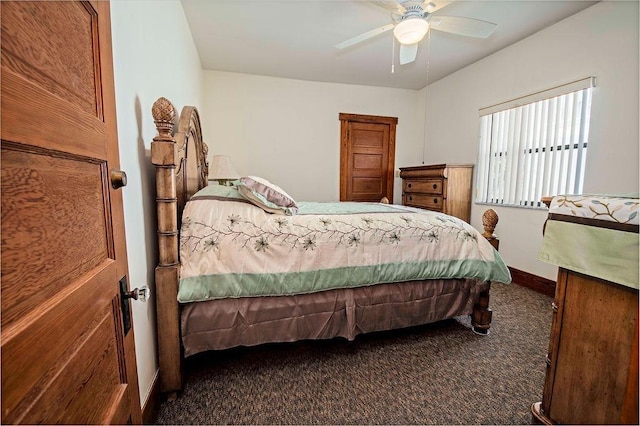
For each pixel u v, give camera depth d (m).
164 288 1.26
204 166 2.77
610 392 0.84
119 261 0.71
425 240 1.73
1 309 0.35
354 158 4.25
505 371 1.51
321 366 1.54
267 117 3.84
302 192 4.08
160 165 1.22
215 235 1.39
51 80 0.46
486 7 2.24
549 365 1.04
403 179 4.09
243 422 1.18
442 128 3.92
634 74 1.99
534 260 2.70
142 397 1.11
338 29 2.60
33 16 0.42
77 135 0.52
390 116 4.33
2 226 0.36
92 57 0.61
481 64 3.27
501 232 3.04
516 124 2.86
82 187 0.55
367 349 1.71
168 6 1.80
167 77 1.77
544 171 2.60
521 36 2.72
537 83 2.65
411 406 1.27
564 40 2.41
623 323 0.80
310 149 4.05
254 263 1.40
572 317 0.95
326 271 1.52
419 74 3.75
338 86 4.08
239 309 1.40
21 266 0.39
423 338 1.84
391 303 1.69
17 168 0.39
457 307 1.84
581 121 2.31
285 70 3.61
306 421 1.19
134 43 1.17
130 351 0.76
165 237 1.26
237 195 1.67
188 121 1.80
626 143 2.04
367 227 1.65
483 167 3.28
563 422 0.99
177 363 1.29
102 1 0.65
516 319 2.11
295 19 2.42
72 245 0.51
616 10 2.07
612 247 0.81
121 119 1.01
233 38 2.77
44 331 0.43
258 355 1.64
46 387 0.43
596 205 0.86
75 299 0.51
